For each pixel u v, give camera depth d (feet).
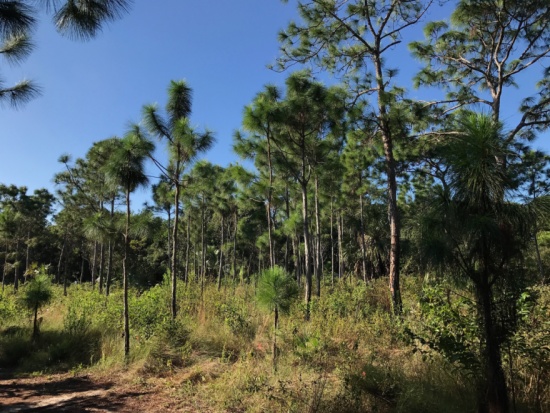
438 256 13.20
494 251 12.76
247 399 16.25
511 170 13.61
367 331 24.30
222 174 57.16
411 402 13.92
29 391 19.76
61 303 47.93
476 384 13.30
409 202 63.62
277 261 103.24
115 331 29.32
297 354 20.33
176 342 25.07
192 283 55.01
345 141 41.01
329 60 37.73
